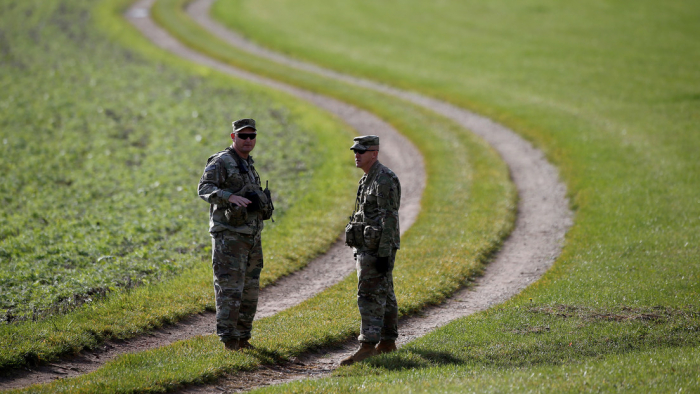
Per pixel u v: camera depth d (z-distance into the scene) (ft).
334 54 272.92
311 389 41.09
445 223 102.12
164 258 81.20
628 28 293.02
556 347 51.57
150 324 59.47
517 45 277.44
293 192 117.39
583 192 115.85
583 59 246.68
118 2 364.79
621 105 180.45
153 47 278.87
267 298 71.36
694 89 193.88
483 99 197.77
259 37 304.71
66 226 89.97
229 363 47.37
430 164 141.08
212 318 63.62
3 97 175.52
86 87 194.29
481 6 359.66
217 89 207.92
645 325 56.80
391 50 279.90
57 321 56.95
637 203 105.09
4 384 44.86
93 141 143.95
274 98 200.13
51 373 47.52
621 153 135.23
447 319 64.69
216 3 376.27
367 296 49.21
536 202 116.78
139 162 131.85
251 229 49.80
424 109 191.01
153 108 177.06
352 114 191.31
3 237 85.66
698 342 52.49
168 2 371.56
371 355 49.47
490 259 87.40
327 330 57.06
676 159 128.36
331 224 100.94
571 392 37.29
